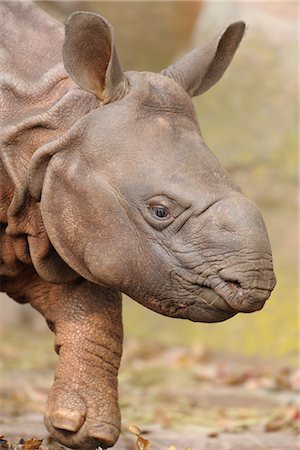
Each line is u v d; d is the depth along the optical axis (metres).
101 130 12.98
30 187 13.40
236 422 20.17
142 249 12.77
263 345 29.14
